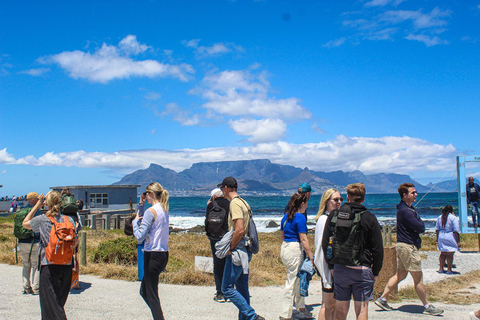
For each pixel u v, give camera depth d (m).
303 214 5.67
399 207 6.32
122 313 6.00
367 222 4.09
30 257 7.07
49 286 4.72
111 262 10.92
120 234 24.12
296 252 5.59
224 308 6.39
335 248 4.18
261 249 14.36
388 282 6.41
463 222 13.12
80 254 10.52
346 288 4.19
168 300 6.94
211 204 6.98
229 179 5.30
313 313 6.22
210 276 9.09
